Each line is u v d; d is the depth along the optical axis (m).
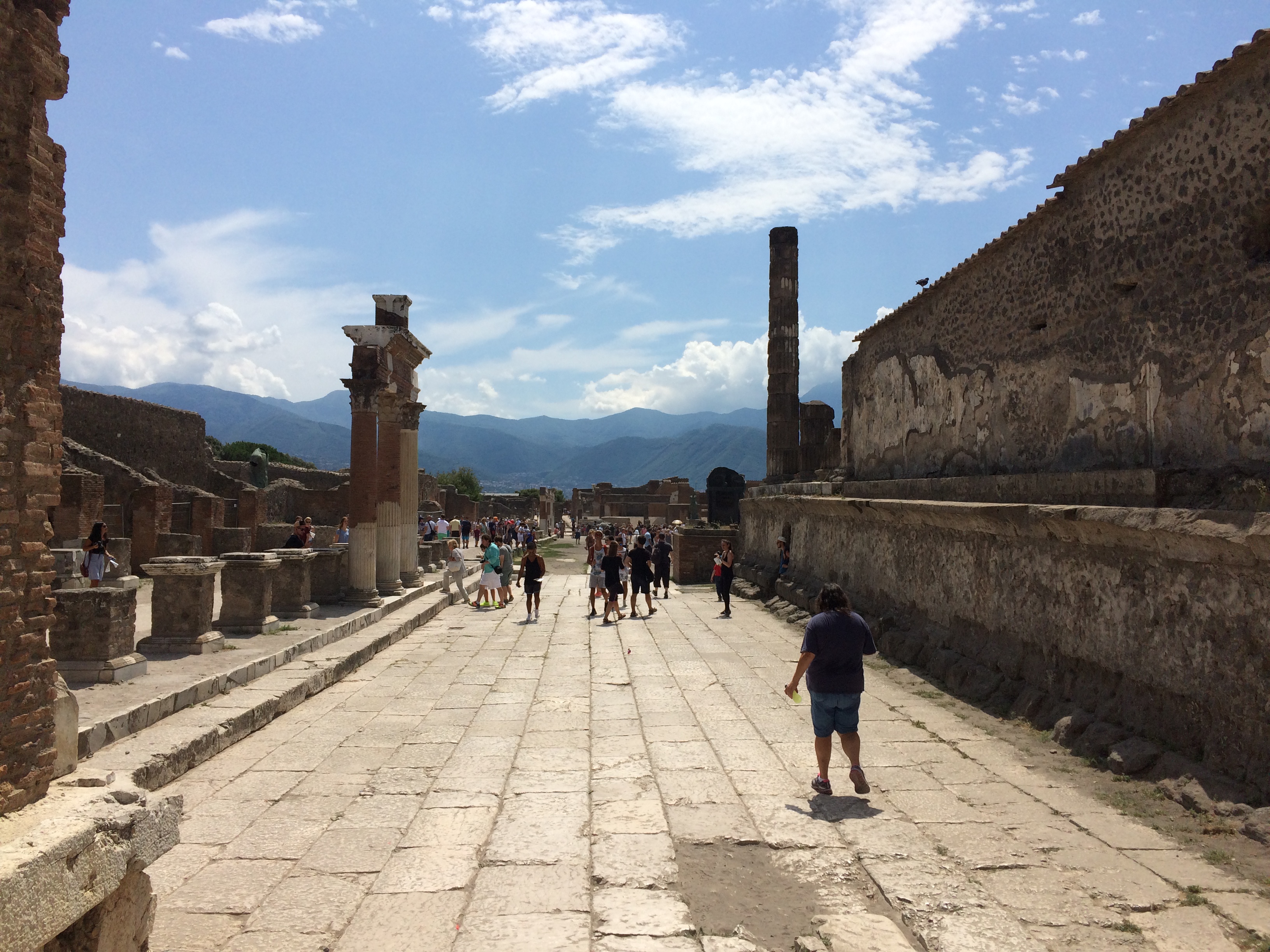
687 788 7.16
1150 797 6.70
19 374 3.84
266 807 6.73
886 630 13.72
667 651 14.58
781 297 26.25
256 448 60.53
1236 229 7.32
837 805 6.66
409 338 19.67
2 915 2.91
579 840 6.00
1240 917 4.68
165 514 23.14
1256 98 7.07
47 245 4.01
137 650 11.12
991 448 12.23
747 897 5.10
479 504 68.38
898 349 16.20
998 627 10.54
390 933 4.63
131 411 32.56
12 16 3.78
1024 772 7.47
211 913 4.88
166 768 7.26
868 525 15.59
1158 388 8.41
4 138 3.77
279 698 9.84
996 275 12.09
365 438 17.86
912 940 4.57
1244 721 6.43
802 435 25.23
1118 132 8.82
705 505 63.31
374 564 17.83
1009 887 5.12
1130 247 8.85
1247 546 6.22
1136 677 7.81
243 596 13.25
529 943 4.51
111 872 3.60
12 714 3.73
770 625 18.06
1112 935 4.53
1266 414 6.98
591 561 20.84
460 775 7.58
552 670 12.88
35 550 3.90
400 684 11.82
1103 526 8.02
